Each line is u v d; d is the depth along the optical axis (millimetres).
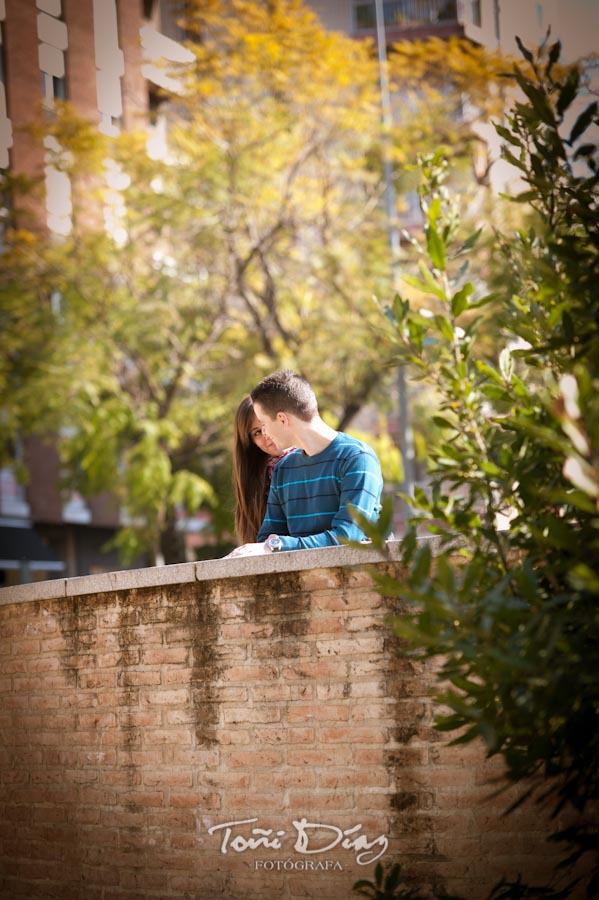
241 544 7395
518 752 4379
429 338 5094
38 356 25750
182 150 25031
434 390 5246
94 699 7059
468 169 22031
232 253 25453
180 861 6480
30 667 7633
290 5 24500
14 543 38000
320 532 6312
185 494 24828
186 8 24266
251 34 24047
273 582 6195
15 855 7680
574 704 4199
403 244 25406
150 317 24516
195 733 6457
